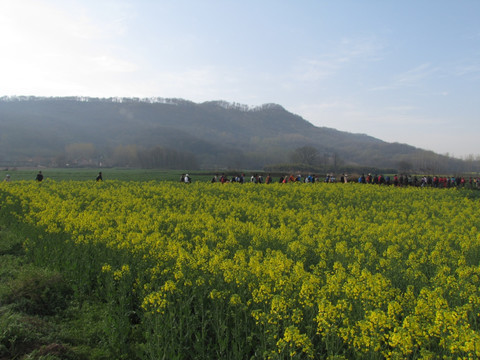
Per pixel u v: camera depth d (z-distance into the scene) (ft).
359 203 100.42
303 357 25.98
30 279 37.93
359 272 36.09
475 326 27.50
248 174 262.88
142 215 65.67
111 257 41.86
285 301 27.66
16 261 46.68
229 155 603.26
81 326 32.73
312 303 28.71
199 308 31.73
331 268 42.88
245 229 55.42
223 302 30.66
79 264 42.14
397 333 22.38
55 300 36.65
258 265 33.65
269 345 26.86
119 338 30.04
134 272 39.45
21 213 73.20
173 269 36.99
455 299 31.53
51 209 64.95
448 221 74.95
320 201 101.04
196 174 244.01
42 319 33.01
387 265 39.93
